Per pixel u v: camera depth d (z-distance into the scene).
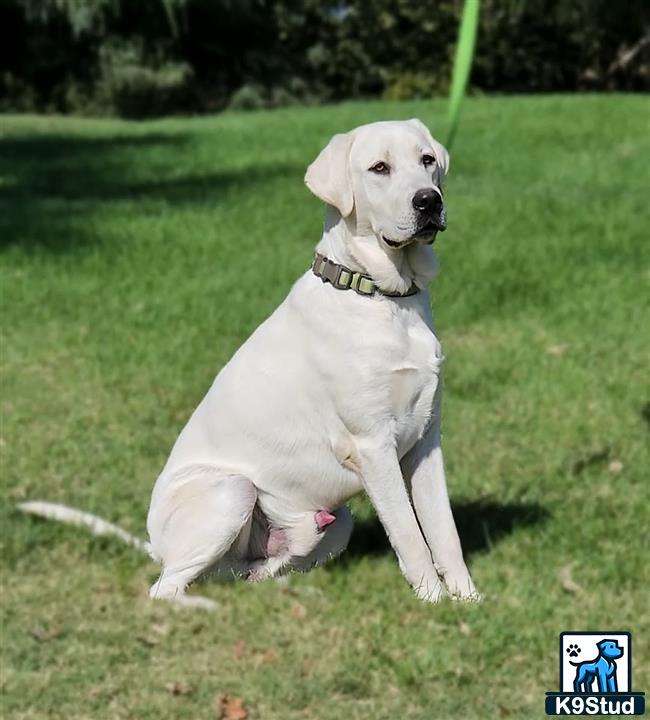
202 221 13.87
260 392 4.75
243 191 16.02
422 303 4.62
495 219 13.27
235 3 41.50
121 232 13.37
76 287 11.20
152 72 41.34
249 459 4.81
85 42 42.50
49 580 5.40
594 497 6.19
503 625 4.75
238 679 4.48
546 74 40.66
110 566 5.50
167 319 10.20
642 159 17.08
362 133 4.49
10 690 4.43
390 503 4.61
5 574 5.47
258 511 4.89
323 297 4.57
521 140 19.19
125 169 18.97
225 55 43.22
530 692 4.38
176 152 20.86
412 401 4.59
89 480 6.75
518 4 37.66
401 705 4.29
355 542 5.59
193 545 4.75
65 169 19.27
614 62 39.75
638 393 8.08
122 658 4.67
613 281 10.88
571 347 9.20
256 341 4.84
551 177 16.02
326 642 4.72
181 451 5.04
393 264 4.47
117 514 6.19
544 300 10.48
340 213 4.53
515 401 7.97
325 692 4.38
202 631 4.80
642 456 6.85
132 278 11.46
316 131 22.95
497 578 5.19
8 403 8.22
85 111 42.41
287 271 11.59
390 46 41.38
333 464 4.72
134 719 4.25
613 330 9.59
